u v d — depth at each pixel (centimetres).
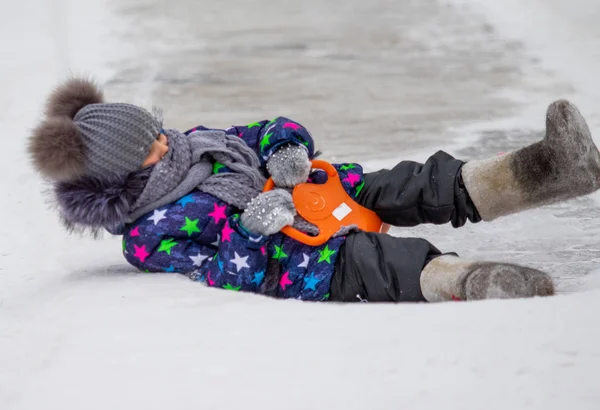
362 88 1227
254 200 573
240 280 575
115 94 1230
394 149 978
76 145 575
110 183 597
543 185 592
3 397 405
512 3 1659
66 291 589
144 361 427
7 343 485
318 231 598
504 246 739
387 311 482
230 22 1644
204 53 1434
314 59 1382
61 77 1321
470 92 1197
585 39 1410
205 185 611
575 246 727
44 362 448
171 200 603
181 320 492
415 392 366
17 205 863
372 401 360
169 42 1509
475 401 354
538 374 374
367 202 643
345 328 455
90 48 1484
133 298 550
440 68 1316
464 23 1569
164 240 603
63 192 597
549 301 473
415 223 642
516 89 1205
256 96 1200
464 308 471
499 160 610
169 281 592
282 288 587
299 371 398
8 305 581
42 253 742
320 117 1102
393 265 560
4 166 966
